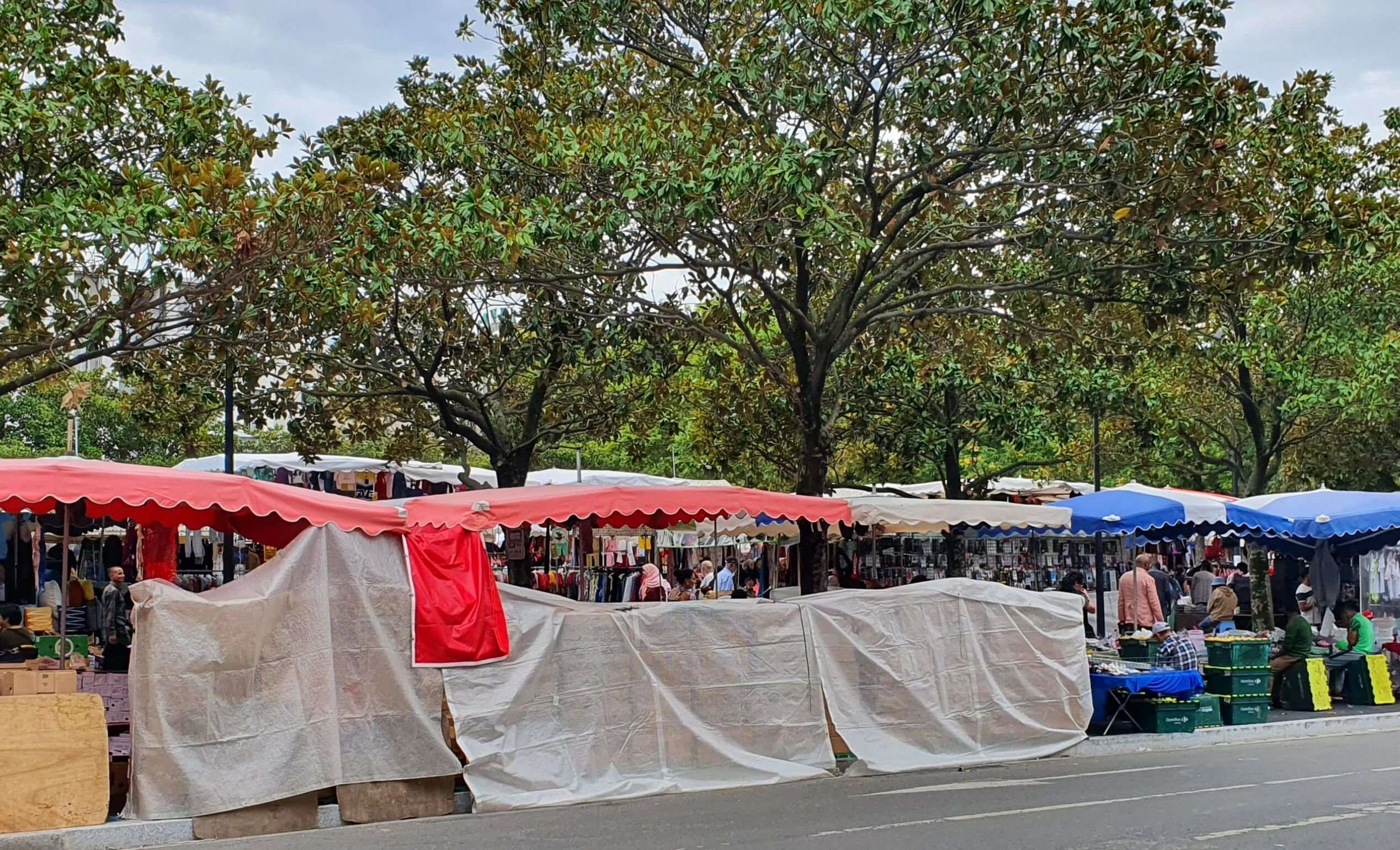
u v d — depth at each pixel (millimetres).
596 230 14680
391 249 14992
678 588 21672
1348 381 25281
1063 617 13664
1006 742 13180
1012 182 15906
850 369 23578
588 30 16469
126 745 10047
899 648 12703
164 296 14023
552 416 23844
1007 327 19859
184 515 12570
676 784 11344
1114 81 14844
